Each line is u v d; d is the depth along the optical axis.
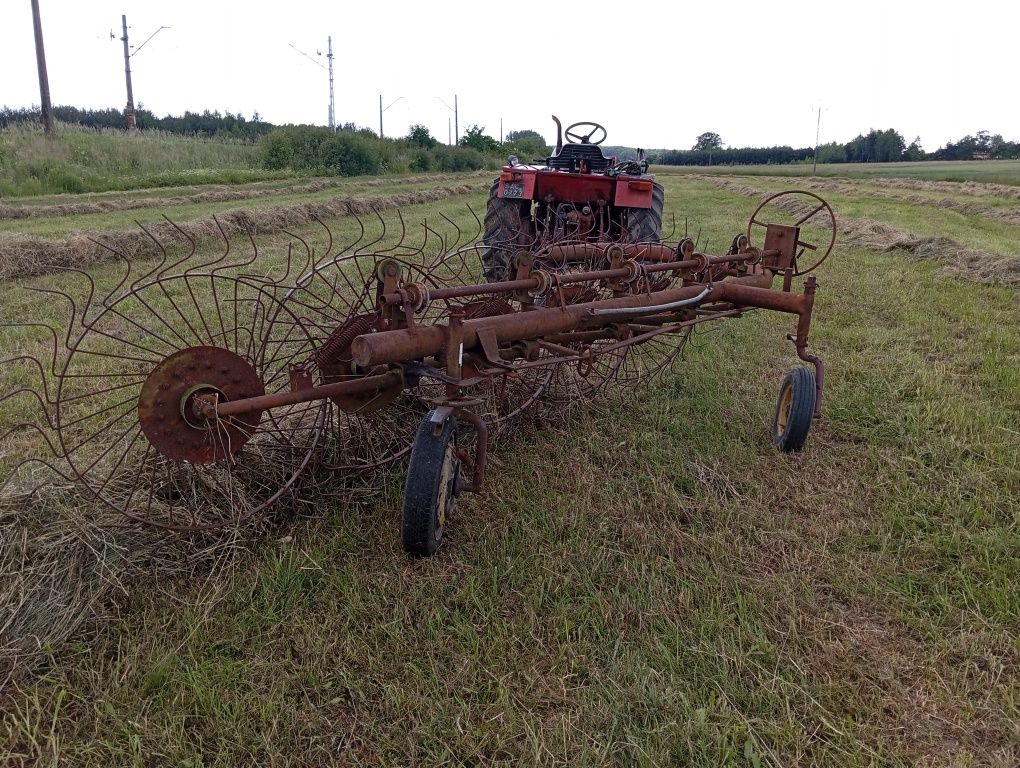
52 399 4.85
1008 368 6.11
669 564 3.33
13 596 2.73
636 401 5.33
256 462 3.65
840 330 7.32
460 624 2.88
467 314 3.84
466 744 2.36
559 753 2.34
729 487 4.11
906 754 2.39
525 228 8.74
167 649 2.72
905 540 3.62
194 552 3.19
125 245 9.99
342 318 4.26
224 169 28.53
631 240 8.25
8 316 6.75
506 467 4.25
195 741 2.38
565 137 10.05
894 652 2.85
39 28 24.73
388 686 2.57
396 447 4.12
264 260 9.41
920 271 10.70
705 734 2.40
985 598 3.16
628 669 2.68
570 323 3.68
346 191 22.84
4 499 3.06
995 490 4.06
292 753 2.33
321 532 3.50
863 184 34.75
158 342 5.86
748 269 5.25
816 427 4.98
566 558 3.38
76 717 2.46
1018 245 13.81
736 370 6.04
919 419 5.06
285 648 2.78
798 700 2.59
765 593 3.17
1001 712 2.56
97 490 3.24
